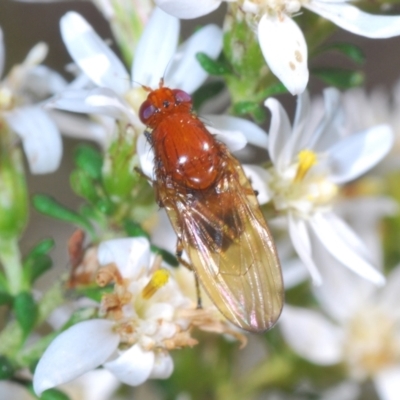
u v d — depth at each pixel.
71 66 0.06
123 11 0.06
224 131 0.05
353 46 0.06
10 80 0.06
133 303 0.05
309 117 0.06
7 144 0.06
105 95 0.05
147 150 0.06
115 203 0.06
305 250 0.06
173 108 0.06
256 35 0.06
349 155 0.06
